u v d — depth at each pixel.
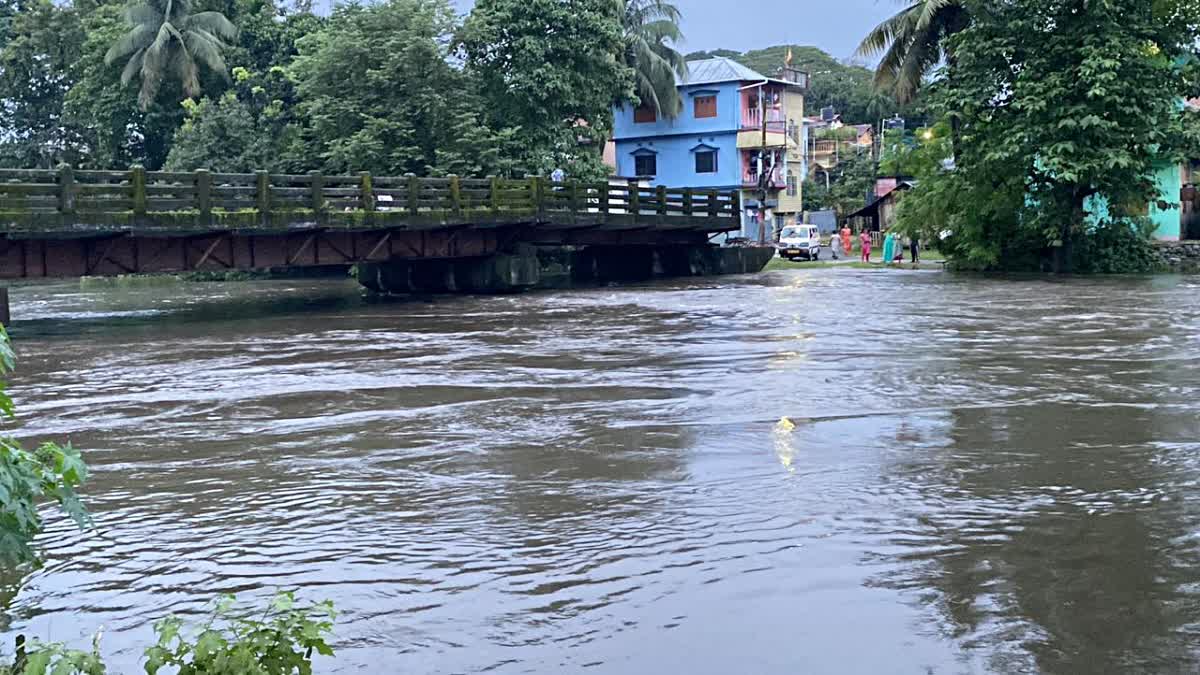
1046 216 33.12
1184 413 10.98
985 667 5.20
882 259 48.28
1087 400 11.77
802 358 15.44
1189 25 31.81
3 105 54.66
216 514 8.17
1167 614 5.79
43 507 8.44
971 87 32.59
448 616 5.98
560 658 5.41
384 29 38.72
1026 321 19.70
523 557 6.94
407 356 16.95
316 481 9.09
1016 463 9.04
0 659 4.07
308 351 17.92
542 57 39.34
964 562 6.63
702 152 58.03
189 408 12.74
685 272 39.28
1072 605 5.94
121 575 6.84
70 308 30.23
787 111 63.41
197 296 34.97
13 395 13.91
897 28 38.84
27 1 55.97
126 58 46.69
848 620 5.79
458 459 9.72
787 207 62.50
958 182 34.44
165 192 23.05
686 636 5.64
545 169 39.38
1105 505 7.79
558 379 14.16
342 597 6.33
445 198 28.83
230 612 6.05
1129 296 24.55
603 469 9.18
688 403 12.09
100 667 3.52
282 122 46.28
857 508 7.80
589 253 40.00
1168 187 38.44
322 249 26.81
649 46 52.47
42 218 20.89
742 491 8.34
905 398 12.06
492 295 30.77
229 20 49.66
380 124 37.25
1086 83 30.42
